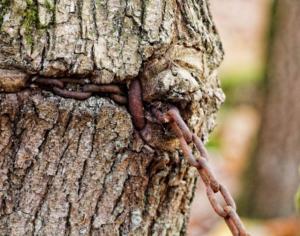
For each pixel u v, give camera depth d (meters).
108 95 2.09
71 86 2.07
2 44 2.05
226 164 6.62
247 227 4.93
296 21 5.39
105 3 2.07
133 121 2.10
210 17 2.22
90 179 2.10
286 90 5.51
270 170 5.60
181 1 2.13
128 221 2.14
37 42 2.05
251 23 10.49
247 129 7.27
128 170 2.11
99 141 2.09
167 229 2.19
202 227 5.05
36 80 2.07
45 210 2.10
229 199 2.05
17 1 2.04
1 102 2.06
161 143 2.11
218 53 2.21
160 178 2.14
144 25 2.08
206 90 2.15
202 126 2.16
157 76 2.08
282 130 5.55
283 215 5.56
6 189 2.10
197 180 2.25
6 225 2.10
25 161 2.09
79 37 2.05
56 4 2.05
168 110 2.09
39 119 2.07
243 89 7.79
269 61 5.55
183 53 2.12
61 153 2.09
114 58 2.07
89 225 2.12
